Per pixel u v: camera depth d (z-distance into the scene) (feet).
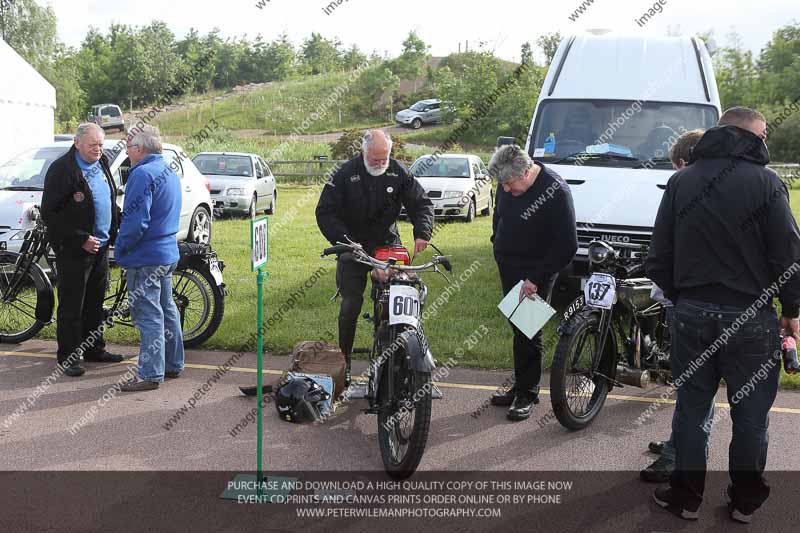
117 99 190.90
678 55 28.66
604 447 15.42
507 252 16.90
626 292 16.57
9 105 44.98
